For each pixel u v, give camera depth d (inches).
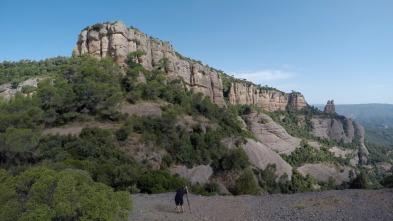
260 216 637.9
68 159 1253.7
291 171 3479.3
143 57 3422.7
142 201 863.7
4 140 1385.3
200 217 654.5
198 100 3543.3
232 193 2169.0
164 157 1998.0
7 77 2765.7
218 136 2765.7
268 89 6786.4
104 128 1946.4
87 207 447.5
